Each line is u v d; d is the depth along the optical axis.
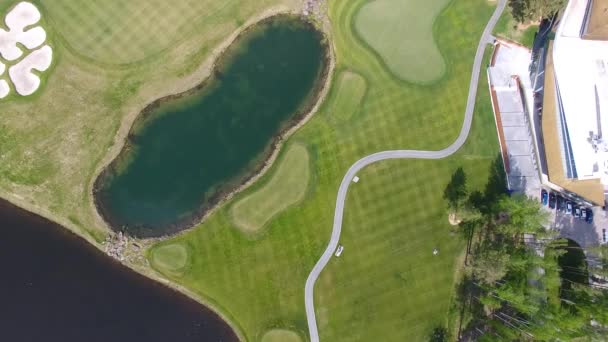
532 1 53.75
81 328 50.88
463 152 55.97
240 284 52.16
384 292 52.62
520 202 47.75
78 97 54.44
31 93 54.03
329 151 55.25
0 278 50.91
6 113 53.59
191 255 52.59
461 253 53.66
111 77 54.91
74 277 51.84
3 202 52.56
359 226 53.69
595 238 55.22
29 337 50.03
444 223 54.19
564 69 53.06
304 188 54.25
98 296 51.72
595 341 46.06
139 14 55.78
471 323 52.34
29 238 52.19
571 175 51.97
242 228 53.34
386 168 55.06
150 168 55.28
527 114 56.78
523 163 56.16
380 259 53.22
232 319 51.62
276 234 53.25
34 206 52.53
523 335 49.53
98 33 55.28
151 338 51.31
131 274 52.28
